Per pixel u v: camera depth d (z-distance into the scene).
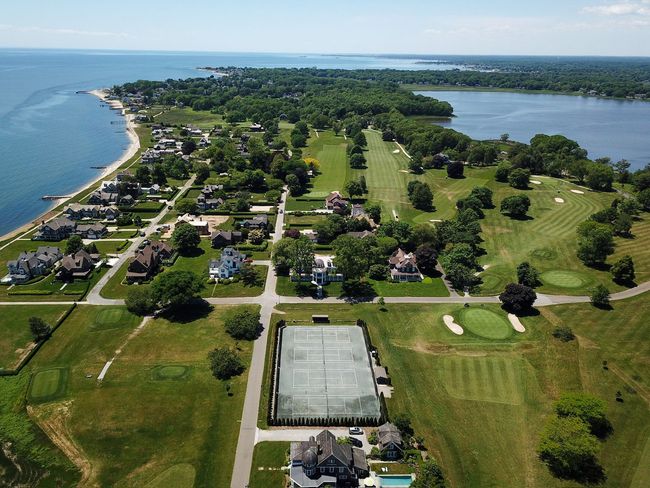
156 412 87.50
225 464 77.19
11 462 77.31
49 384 94.06
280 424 85.75
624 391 94.81
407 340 111.25
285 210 192.88
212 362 99.00
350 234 161.00
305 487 72.69
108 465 76.62
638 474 76.69
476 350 107.50
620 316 121.19
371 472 76.88
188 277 120.62
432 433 84.31
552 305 126.69
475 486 74.31
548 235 171.12
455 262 142.25
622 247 161.25
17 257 147.12
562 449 76.38
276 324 115.69
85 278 134.62
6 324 113.12
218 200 193.62
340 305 125.88
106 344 106.81
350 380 98.19
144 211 187.12
